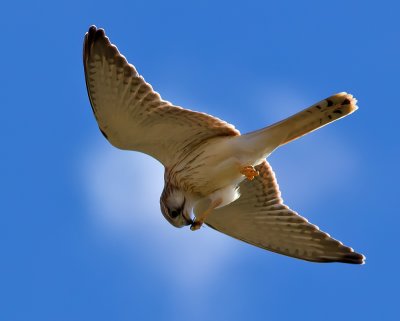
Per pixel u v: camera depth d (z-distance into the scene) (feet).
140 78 43.42
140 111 44.19
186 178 46.16
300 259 51.60
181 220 46.68
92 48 42.57
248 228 51.67
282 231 51.01
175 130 45.42
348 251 50.31
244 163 44.93
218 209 50.34
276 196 50.34
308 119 43.47
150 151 46.85
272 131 44.14
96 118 44.78
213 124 45.16
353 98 42.70
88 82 43.29
